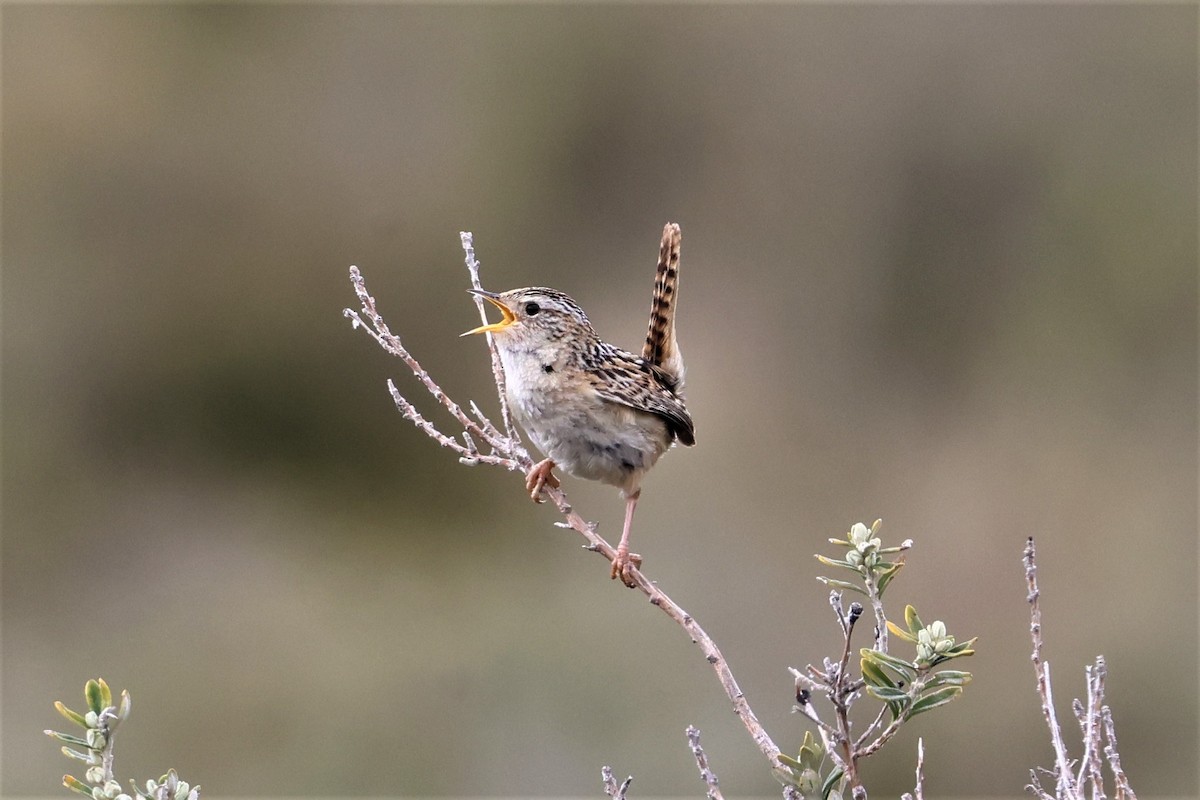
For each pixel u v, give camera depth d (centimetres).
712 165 1728
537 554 1414
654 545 1367
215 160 1658
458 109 1722
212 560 1507
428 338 1620
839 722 389
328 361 1609
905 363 1658
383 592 1394
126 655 1315
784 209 1712
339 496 1559
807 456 1547
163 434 1588
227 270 1627
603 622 1271
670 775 1113
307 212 1652
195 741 1198
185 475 1577
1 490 1530
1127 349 1627
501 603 1331
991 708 1200
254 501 1555
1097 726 414
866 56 1733
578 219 1717
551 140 1725
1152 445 1562
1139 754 1223
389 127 1706
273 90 1694
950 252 1694
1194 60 1694
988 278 1681
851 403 1614
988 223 1703
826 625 1271
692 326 1655
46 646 1362
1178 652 1285
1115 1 1709
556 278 1680
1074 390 1608
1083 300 1652
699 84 1741
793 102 1738
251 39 1711
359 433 1585
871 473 1532
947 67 1725
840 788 395
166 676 1264
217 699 1227
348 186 1670
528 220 1692
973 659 1277
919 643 385
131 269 1625
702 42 1745
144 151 1650
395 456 1571
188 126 1669
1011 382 1623
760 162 1725
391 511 1533
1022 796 1141
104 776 388
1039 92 1716
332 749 1181
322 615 1345
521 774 1141
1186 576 1374
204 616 1370
